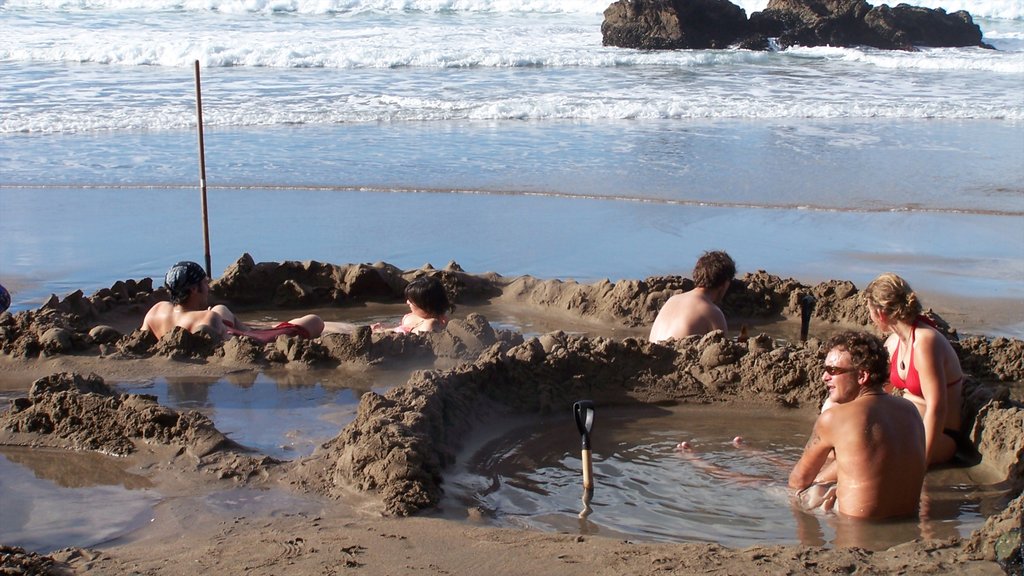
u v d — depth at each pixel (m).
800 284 9.87
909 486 5.29
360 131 18.55
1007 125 19.72
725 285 8.20
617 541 4.78
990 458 6.02
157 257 11.45
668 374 7.39
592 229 12.65
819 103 21.73
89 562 4.57
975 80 25.59
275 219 13.05
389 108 20.55
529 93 22.42
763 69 27.41
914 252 11.76
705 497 5.59
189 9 36.81
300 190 14.45
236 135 18.05
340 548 4.66
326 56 26.45
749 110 20.88
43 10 35.47
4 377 7.61
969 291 10.29
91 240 12.06
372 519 5.06
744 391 7.26
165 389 7.36
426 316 8.48
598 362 7.37
